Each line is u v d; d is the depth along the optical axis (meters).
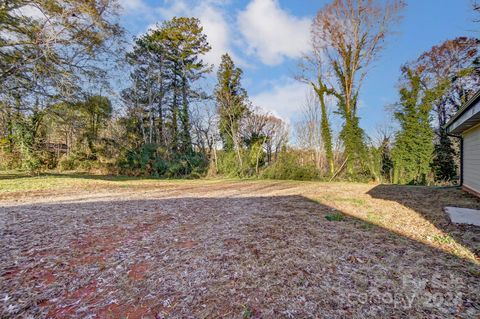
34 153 12.62
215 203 5.98
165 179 14.54
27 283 2.21
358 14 13.42
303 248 2.91
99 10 11.36
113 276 2.33
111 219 4.37
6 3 10.08
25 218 4.40
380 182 12.85
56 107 12.24
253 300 1.92
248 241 3.18
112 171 16.64
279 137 20.27
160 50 20.02
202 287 2.12
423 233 3.42
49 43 10.41
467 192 7.25
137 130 19.30
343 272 2.32
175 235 3.49
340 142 14.70
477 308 1.76
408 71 14.09
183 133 19.05
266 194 7.64
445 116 15.60
